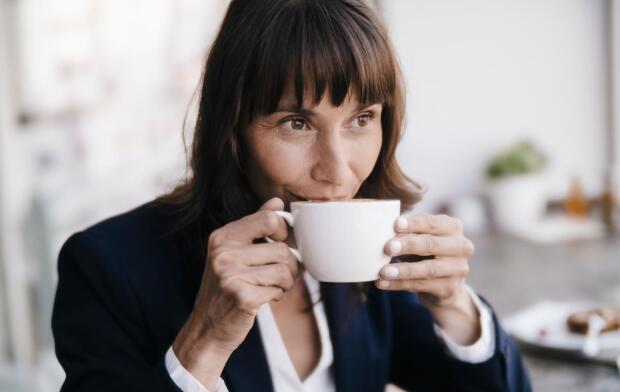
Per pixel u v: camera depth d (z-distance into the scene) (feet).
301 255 2.26
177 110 8.89
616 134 9.75
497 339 2.90
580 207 8.70
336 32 2.38
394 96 2.71
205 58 2.78
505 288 5.00
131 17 8.64
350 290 3.14
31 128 8.33
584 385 3.04
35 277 8.27
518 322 3.81
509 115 9.72
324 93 2.38
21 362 8.05
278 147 2.49
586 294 4.66
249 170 2.74
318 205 2.15
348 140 2.57
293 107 2.40
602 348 3.39
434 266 2.44
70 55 8.48
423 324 3.34
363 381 3.12
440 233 2.44
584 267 5.64
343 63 2.36
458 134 9.66
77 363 2.57
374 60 2.43
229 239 2.19
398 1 9.25
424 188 3.34
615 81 9.68
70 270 2.84
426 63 9.45
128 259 2.83
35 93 8.31
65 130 8.55
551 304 4.09
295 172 2.50
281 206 2.31
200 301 2.24
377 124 2.65
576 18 9.63
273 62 2.36
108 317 2.72
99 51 8.62
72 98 8.55
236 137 2.63
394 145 2.96
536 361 3.39
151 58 8.79
